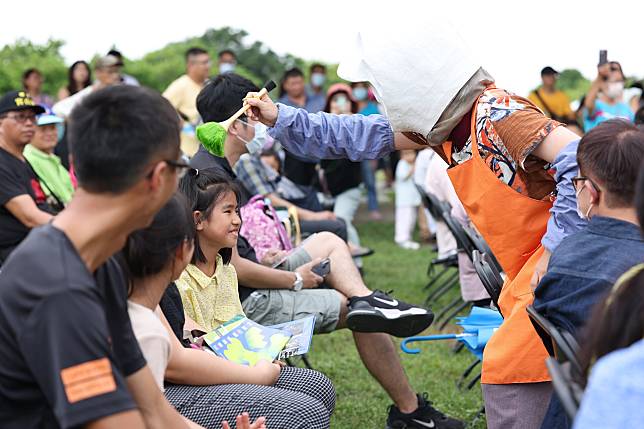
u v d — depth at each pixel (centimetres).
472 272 539
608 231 233
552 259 240
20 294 169
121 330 198
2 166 477
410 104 290
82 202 177
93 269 181
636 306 175
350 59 301
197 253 338
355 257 733
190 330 325
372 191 1226
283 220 532
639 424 149
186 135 798
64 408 165
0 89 1530
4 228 480
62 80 1576
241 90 394
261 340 327
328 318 389
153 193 177
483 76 291
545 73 1008
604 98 966
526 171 283
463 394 464
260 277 382
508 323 284
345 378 498
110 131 171
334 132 335
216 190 338
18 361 172
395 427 406
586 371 185
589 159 238
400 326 370
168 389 286
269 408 280
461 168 296
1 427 176
